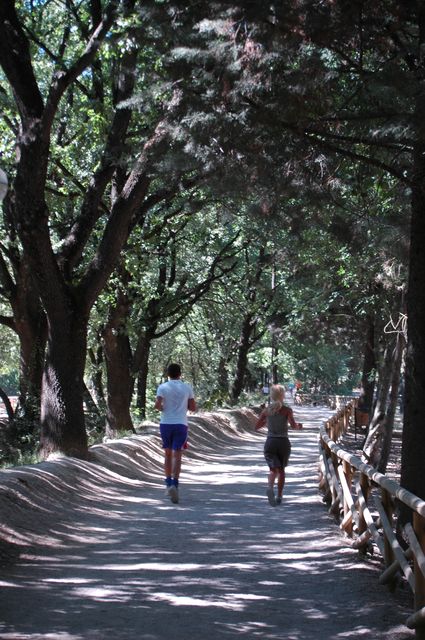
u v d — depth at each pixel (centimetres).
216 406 4262
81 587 762
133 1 1386
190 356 5212
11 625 620
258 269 3819
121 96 1612
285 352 5206
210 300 3716
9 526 999
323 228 1217
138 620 654
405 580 820
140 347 2986
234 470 2219
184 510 1340
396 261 1730
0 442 2347
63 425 1664
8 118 2008
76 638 594
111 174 1691
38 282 1608
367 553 958
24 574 807
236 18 896
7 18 1450
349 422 4228
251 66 926
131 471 1817
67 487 1359
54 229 2472
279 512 1339
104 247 1681
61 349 1669
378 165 1003
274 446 1417
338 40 941
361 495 963
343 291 2834
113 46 1405
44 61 2292
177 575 834
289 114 965
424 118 840
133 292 2628
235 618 675
